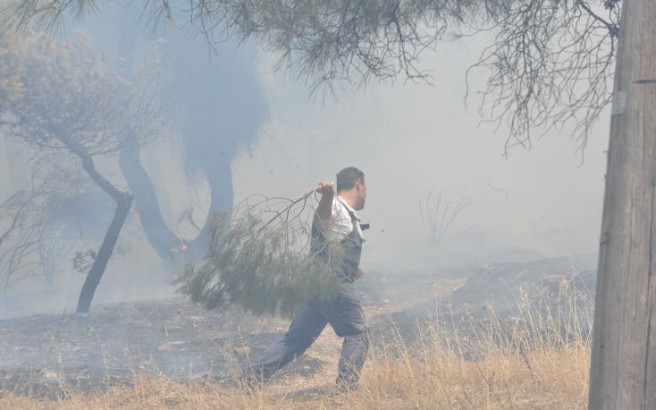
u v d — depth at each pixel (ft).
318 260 62.59
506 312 105.09
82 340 106.63
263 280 60.90
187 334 107.14
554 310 101.86
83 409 67.87
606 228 33.58
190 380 77.00
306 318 73.05
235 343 99.71
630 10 33.53
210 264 62.23
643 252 32.40
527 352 76.07
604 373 33.27
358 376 69.21
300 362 87.15
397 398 66.23
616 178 33.24
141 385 73.67
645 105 32.65
